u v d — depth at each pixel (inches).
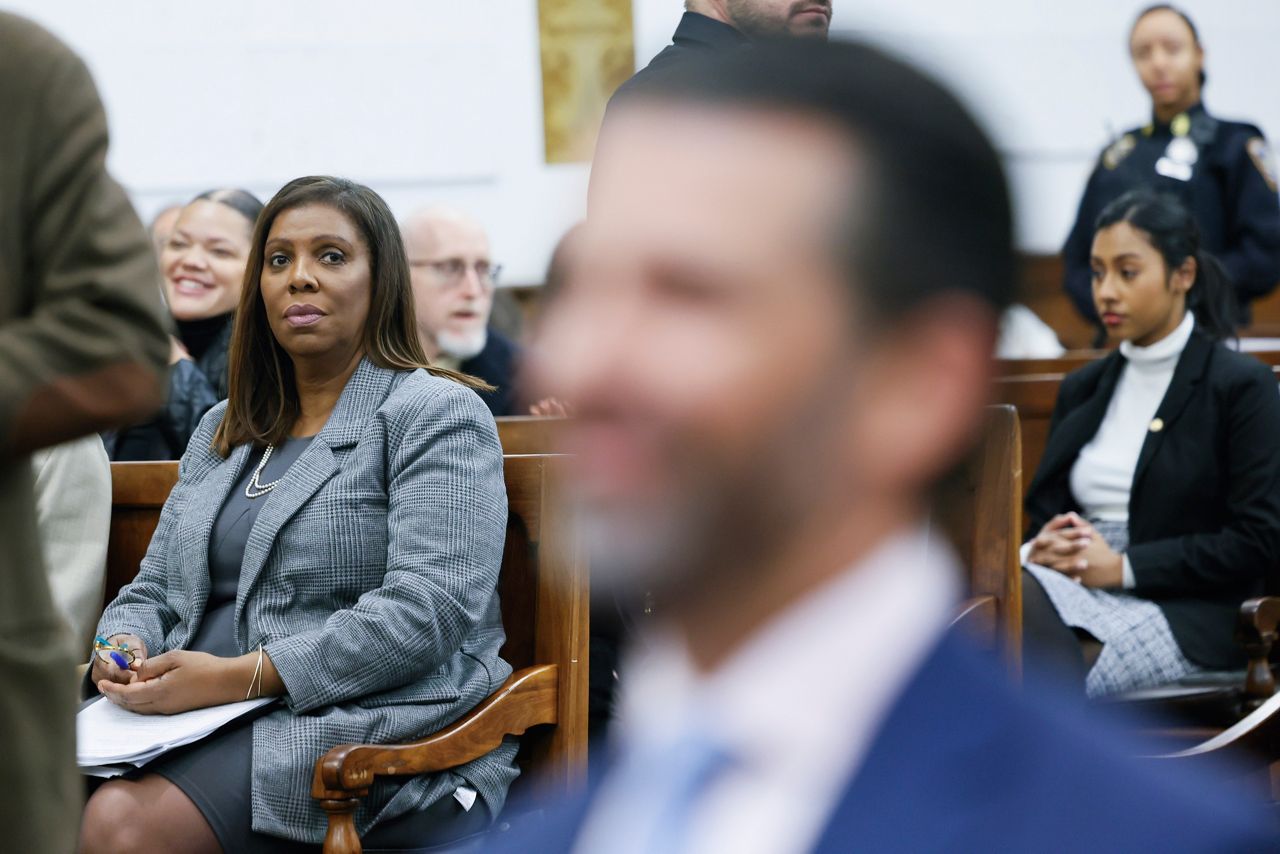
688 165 38.9
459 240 426.3
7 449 149.7
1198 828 40.1
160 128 791.7
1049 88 850.1
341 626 256.5
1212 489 364.2
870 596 41.1
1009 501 289.3
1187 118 581.6
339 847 237.3
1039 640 338.6
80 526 297.7
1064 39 848.3
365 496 271.0
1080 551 354.9
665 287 38.6
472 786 259.3
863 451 39.3
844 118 38.6
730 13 226.5
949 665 41.5
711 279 38.2
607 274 39.1
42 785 152.4
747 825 41.0
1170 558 354.0
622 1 818.2
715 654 41.8
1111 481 376.5
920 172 38.5
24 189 152.2
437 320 427.2
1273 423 359.6
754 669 41.5
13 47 152.6
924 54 40.0
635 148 39.6
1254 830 40.7
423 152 816.3
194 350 407.5
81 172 154.2
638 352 38.2
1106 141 853.2
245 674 254.4
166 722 251.3
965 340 38.9
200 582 277.6
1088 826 39.9
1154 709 338.3
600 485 38.9
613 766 51.1
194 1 792.3
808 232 38.2
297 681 253.3
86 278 152.2
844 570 40.8
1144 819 40.1
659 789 43.1
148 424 365.7
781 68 39.2
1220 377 366.3
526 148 822.5
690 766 42.2
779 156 38.5
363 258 282.2
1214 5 868.6
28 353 148.7
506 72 817.5
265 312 286.7
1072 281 580.4
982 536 290.8
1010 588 289.6
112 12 784.3
